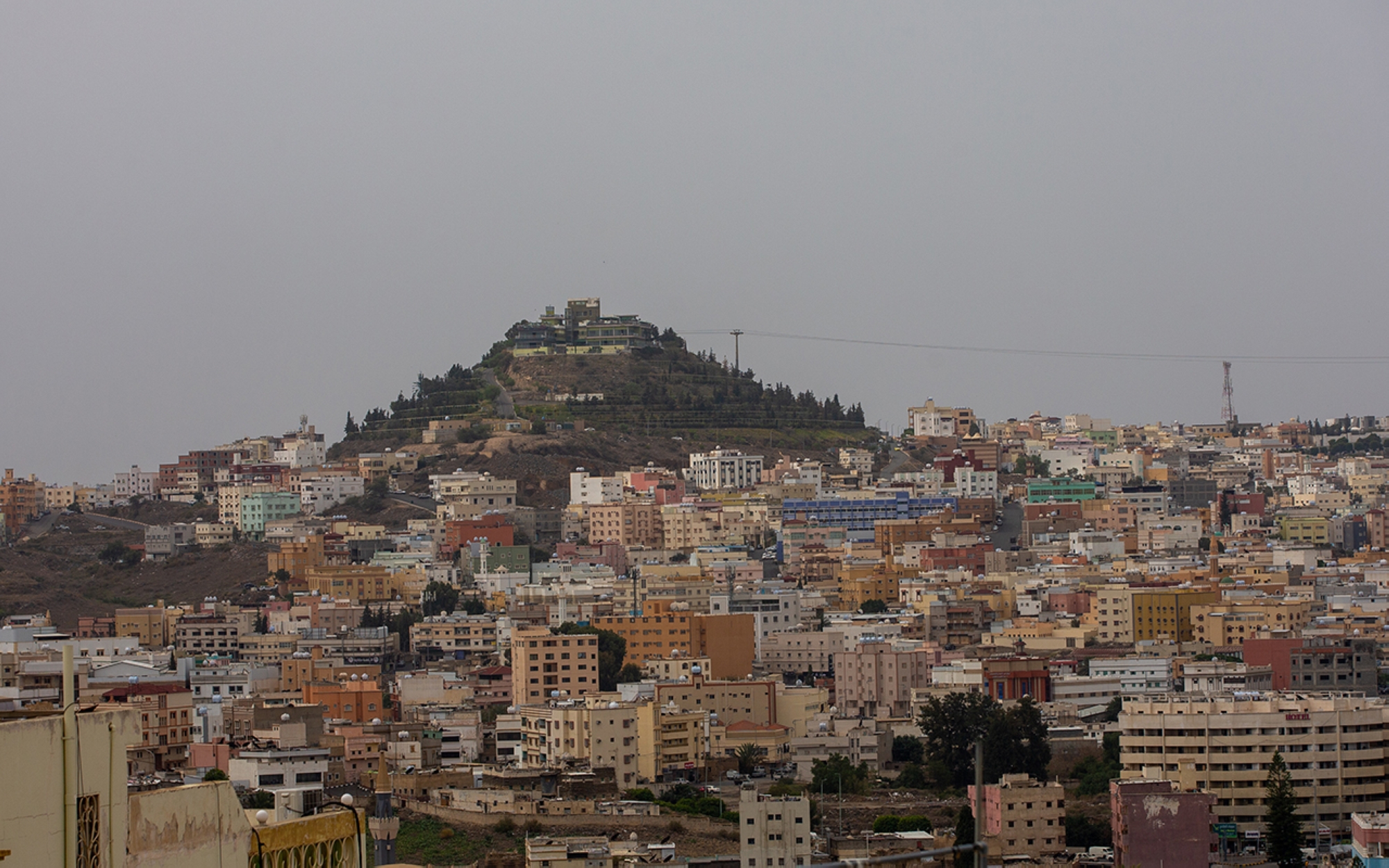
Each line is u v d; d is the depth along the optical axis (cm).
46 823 8862
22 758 8756
